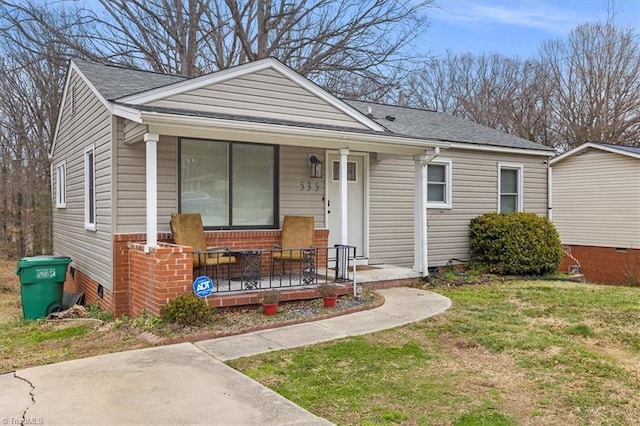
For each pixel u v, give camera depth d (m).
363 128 9.02
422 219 9.45
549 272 11.20
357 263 10.19
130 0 17.66
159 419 3.37
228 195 8.34
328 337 5.59
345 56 18.72
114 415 3.43
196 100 7.56
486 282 9.82
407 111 13.82
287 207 8.98
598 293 8.51
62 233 11.88
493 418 3.48
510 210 12.60
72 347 5.50
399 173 10.78
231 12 17.69
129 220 7.35
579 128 24.58
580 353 5.02
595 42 24.84
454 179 11.52
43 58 16.80
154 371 4.39
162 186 7.74
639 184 15.70
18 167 18.72
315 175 9.25
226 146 8.33
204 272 7.59
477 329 5.95
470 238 11.68
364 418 3.46
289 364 4.64
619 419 3.50
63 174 11.94
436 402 3.77
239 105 7.91
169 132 6.63
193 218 7.64
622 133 23.34
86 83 8.84
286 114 8.32
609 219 16.59
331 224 9.65
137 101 7.10
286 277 8.32
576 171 17.69
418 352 5.05
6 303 10.36
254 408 3.58
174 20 18.34
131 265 7.09
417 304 7.46
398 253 10.79
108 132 7.46
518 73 28.77
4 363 4.84
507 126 27.84
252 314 6.49
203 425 3.28
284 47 18.53
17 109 18.50
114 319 7.05
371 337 5.59
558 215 18.20
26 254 18.14
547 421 3.45
